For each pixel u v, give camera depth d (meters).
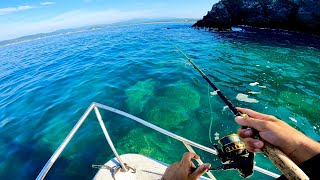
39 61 16.83
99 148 5.46
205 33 25.20
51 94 8.97
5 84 11.63
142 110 6.91
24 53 23.50
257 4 27.69
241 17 29.95
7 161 5.41
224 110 6.73
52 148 5.67
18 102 8.62
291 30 25.33
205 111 6.70
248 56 13.30
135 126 6.14
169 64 11.70
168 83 8.94
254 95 7.78
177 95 7.78
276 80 9.22
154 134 5.77
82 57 15.88
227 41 18.86
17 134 6.43
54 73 12.23
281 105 7.07
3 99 9.26
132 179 2.88
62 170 4.90
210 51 14.94
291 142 0.91
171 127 6.04
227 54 13.91
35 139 6.11
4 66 16.98
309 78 9.46
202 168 1.69
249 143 1.01
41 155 5.49
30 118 7.23
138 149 5.29
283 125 1.00
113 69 11.46
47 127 6.59
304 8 23.11
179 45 17.67
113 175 2.86
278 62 11.97
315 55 13.52
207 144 5.38
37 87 10.05
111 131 6.04
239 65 11.39
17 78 12.52
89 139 5.79
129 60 13.18
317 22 22.33
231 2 29.61
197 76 9.62
